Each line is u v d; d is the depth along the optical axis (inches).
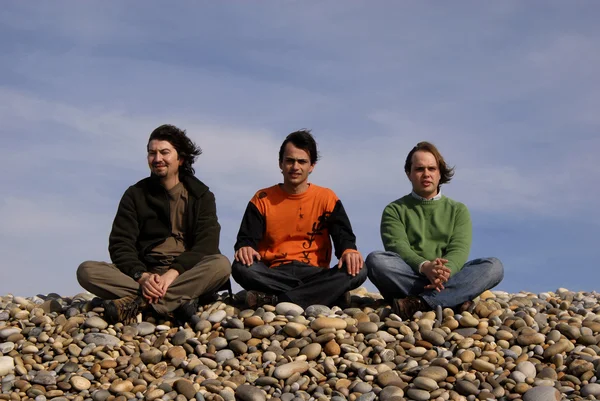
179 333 192.5
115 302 201.9
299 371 175.5
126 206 219.5
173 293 207.2
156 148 216.5
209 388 167.2
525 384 170.6
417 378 170.2
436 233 225.8
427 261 213.9
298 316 200.7
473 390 167.9
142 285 206.5
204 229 219.3
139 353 187.5
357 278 214.7
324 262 224.7
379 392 167.9
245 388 165.8
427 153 224.7
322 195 224.4
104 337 190.2
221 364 181.9
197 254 213.6
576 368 179.6
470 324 201.0
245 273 212.4
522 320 203.6
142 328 198.4
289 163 216.7
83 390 170.4
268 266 221.9
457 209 227.5
